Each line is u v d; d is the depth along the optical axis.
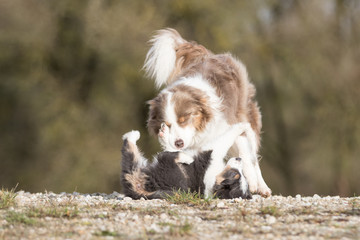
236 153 7.85
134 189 6.69
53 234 4.66
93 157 18.92
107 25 18.72
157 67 9.00
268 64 22.08
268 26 22.39
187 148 7.51
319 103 21.81
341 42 21.97
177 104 7.43
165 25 19.84
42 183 19.39
